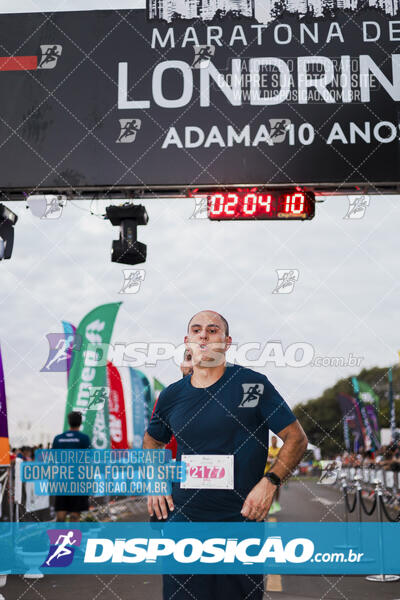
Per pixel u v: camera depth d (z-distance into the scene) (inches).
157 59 208.7
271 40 205.9
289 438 109.9
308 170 200.5
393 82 202.2
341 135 201.0
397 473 433.1
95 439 353.1
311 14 206.2
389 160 199.5
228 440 110.0
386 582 186.9
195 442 111.0
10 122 210.2
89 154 207.3
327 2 205.9
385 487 456.8
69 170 207.2
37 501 255.6
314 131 201.6
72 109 209.5
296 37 205.6
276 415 110.0
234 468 109.7
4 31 214.4
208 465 110.1
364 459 576.1
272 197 214.2
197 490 110.0
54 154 208.2
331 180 199.6
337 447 1412.4
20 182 207.9
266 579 191.0
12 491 213.0
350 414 928.3
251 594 108.0
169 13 210.1
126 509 402.3
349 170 199.6
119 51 210.5
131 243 220.8
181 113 205.6
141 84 208.1
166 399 115.6
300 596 165.9
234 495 109.2
